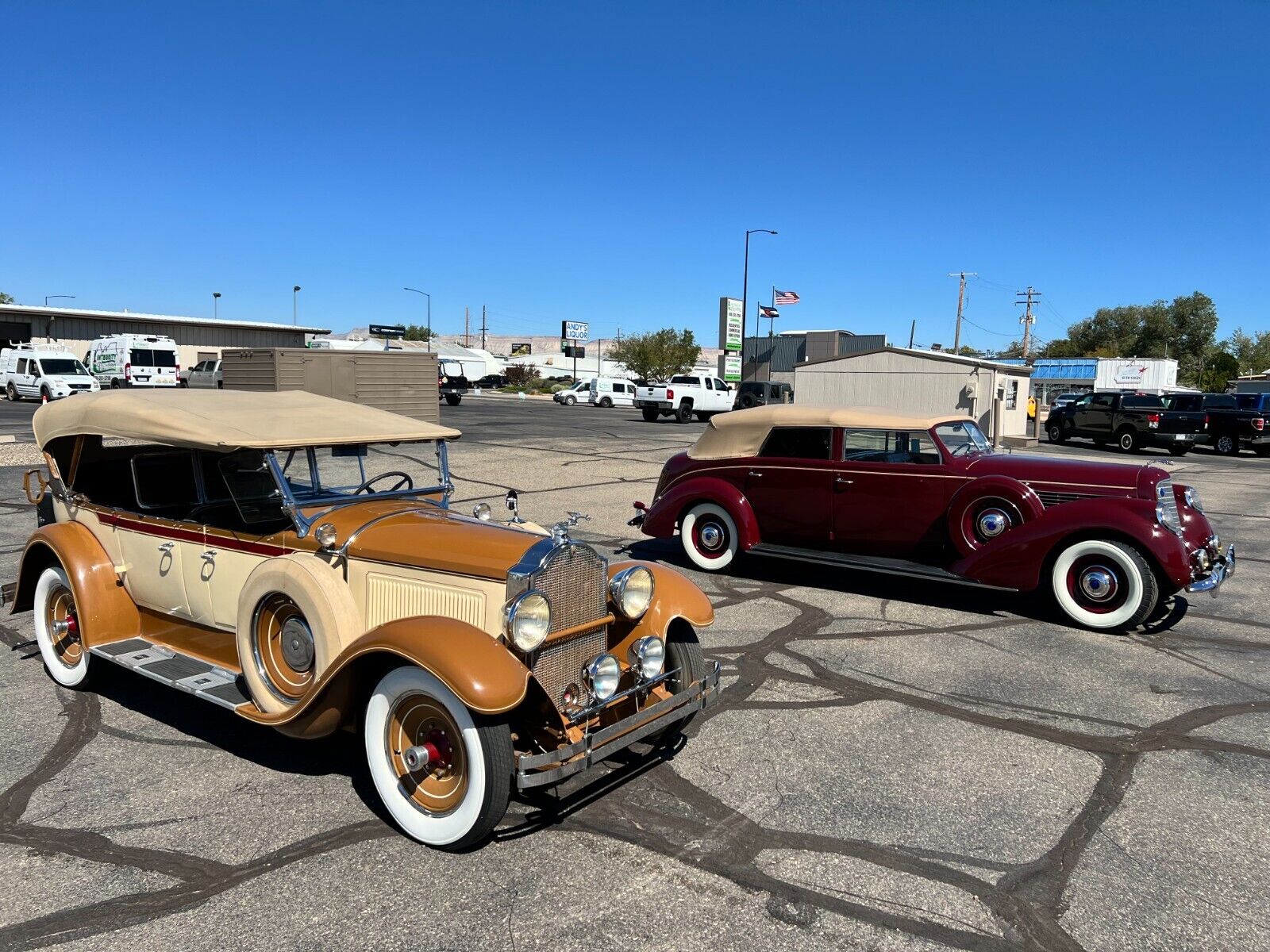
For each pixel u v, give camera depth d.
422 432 4.90
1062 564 6.79
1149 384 46.25
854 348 55.34
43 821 3.63
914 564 7.47
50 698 5.03
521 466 16.36
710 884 3.24
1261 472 19.47
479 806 3.25
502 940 2.88
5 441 17.95
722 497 8.34
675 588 4.34
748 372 54.59
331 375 16.19
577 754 3.44
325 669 3.69
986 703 5.16
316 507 4.26
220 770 4.13
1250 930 3.02
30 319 40.88
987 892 3.22
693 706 4.06
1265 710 5.11
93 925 2.94
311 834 3.55
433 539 3.82
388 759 3.54
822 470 7.89
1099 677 5.66
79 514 5.15
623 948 2.85
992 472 7.32
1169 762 4.38
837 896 3.18
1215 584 6.53
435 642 3.29
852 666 5.80
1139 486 6.80
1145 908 3.14
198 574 4.48
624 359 70.69
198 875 3.24
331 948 2.83
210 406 4.60
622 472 15.95
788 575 8.53
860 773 4.21
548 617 3.47
